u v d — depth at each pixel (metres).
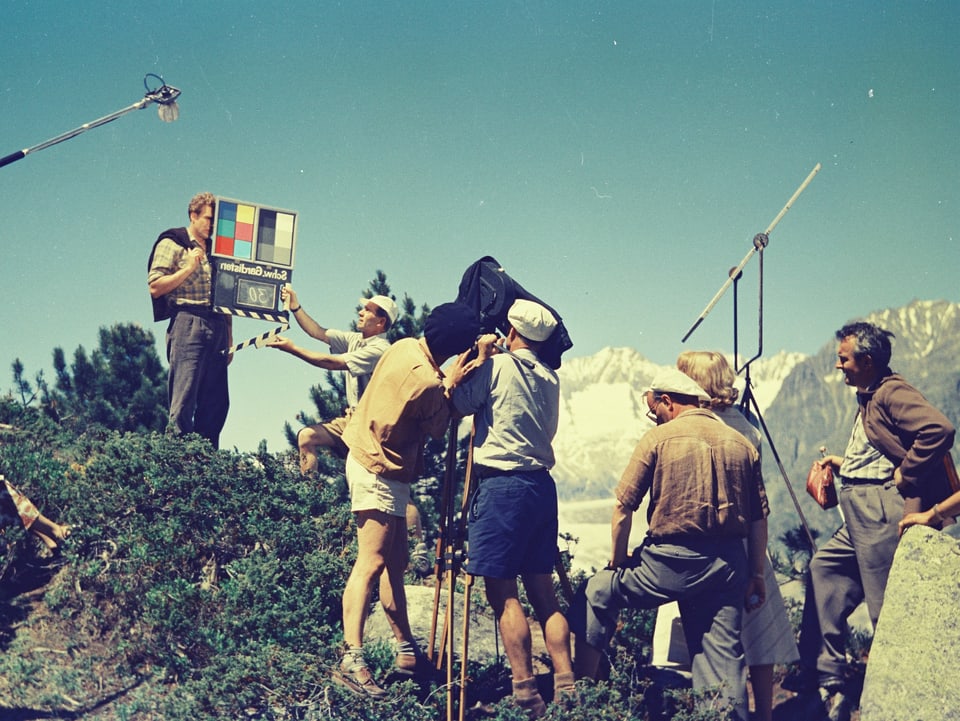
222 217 9.43
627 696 6.76
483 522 6.39
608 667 7.05
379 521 6.67
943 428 6.30
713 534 6.19
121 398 17.20
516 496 6.36
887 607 6.47
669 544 6.26
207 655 7.17
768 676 6.54
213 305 9.40
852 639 7.79
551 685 7.09
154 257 9.27
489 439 6.45
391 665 6.91
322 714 6.31
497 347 6.53
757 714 6.53
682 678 7.07
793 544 9.34
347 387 8.49
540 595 6.57
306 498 9.09
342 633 7.35
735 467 6.26
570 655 6.61
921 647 6.29
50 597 7.53
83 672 6.87
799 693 7.15
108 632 7.32
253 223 9.52
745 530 6.25
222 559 8.28
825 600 7.00
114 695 6.70
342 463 12.22
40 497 8.48
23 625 7.27
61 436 10.90
